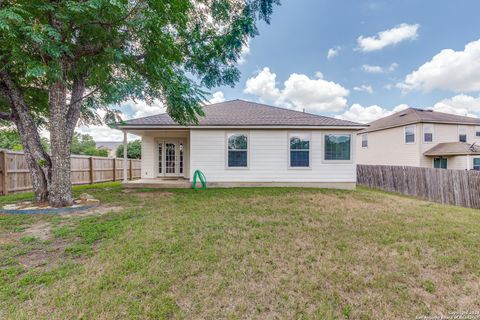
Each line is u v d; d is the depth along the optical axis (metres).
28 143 5.61
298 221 4.62
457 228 4.31
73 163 10.49
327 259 3.04
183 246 3.34
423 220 4.83
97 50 5.18
